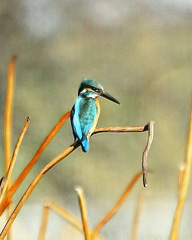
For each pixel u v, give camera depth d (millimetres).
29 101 22047
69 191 20922
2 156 20453
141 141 21609
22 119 21703
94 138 21391
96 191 20875
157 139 21859
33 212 18203
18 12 23844
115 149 21500
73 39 23984
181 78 22656
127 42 23672
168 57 23469
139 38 24031
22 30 23859
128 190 4570
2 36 23375
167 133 21938
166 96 22688
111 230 15008
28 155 21031
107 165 21391
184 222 12844
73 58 23719
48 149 21188
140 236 12328
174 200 17750
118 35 24031
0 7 23797
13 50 23406
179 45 23312
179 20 24141
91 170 21188
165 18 24344
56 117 22188
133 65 23531
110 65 23859
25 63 23062
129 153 21531
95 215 19969
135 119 22516
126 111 22500
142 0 24281
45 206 4727
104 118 22062
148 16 24406
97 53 23969
